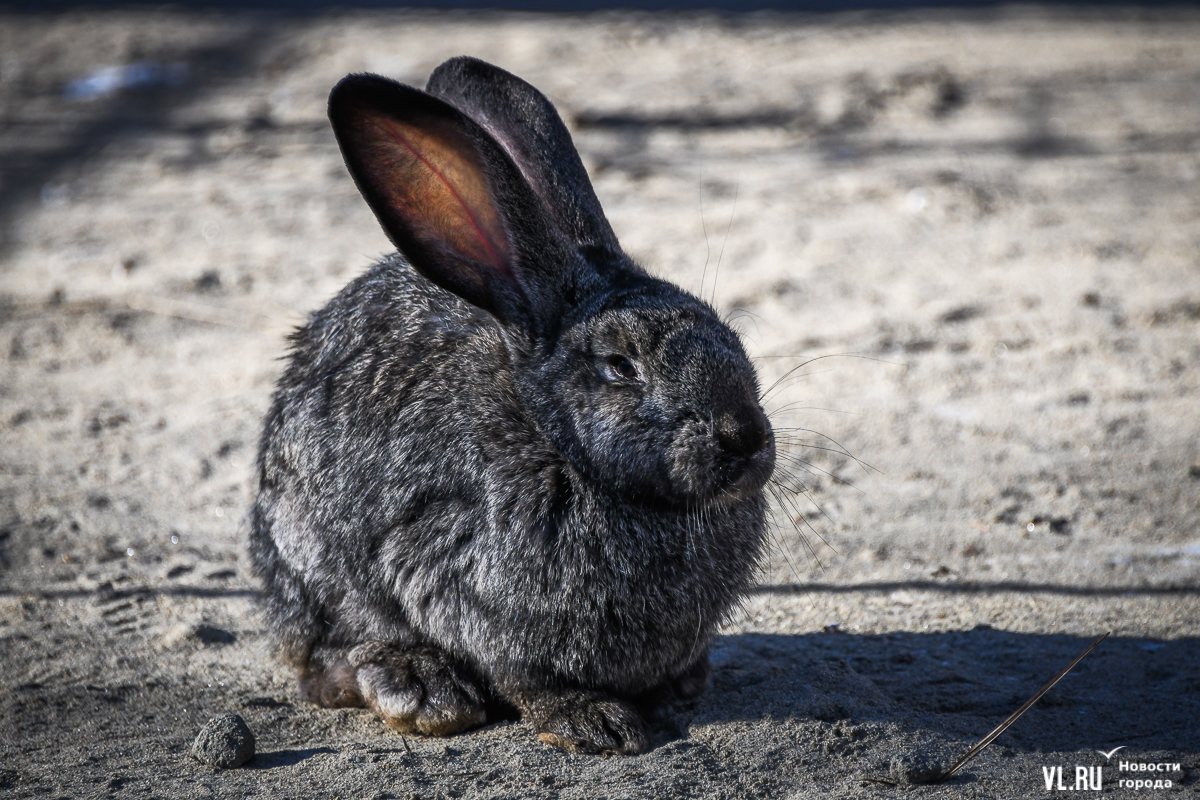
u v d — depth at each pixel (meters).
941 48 67.06
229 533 24.20
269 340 33.25
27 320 34.88
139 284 37.06
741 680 17.62
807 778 14.88
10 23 73.25
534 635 15.45
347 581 16.44
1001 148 49.44
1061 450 26.61
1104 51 66.88
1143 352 31.16
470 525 15.47
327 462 16.41
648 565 15.45
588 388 15.11
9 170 48.59
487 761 15.38
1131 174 46.22
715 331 15.30
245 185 46.06
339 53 64.38
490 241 15.43
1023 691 17.58
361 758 15.60
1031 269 36.84
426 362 16.17
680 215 41.34
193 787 15.02
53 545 23.61
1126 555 22.33
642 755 15.43
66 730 17.09
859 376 30.25
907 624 20.02
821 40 68.38
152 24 72.81
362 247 39.50
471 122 15.00
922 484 25.36
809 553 22.83
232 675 18.77
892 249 38.44
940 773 14.85
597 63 61.56
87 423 29.09
